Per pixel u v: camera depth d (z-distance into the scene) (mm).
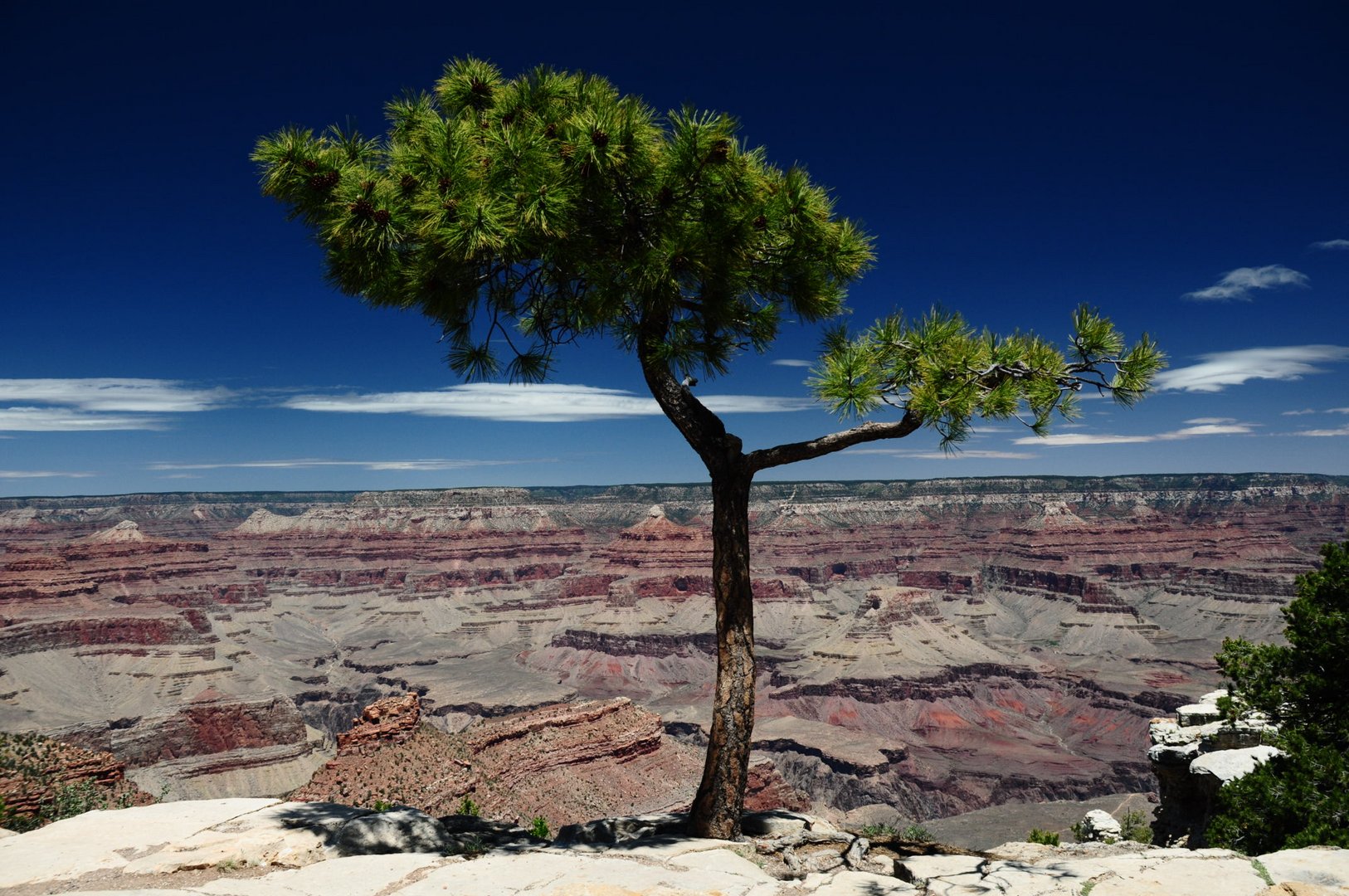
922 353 14695
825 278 16484
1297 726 24000
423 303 15773
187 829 13914
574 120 13148
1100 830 38531
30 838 13633
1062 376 14641
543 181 13133
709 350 16406
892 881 12180
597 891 10984
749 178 14117
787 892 11641
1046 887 11664
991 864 12797
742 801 14812
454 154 13383
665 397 15523
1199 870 12156
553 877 11641
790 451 15188
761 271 16141
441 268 14969
